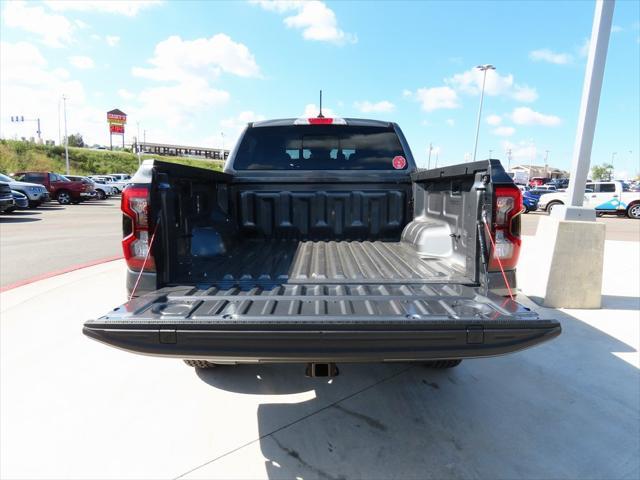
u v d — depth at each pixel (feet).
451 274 8.60
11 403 9.08
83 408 8.93
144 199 7.29
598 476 7.03
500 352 5.96
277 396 9.53
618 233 42.91
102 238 34.50
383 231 12.66
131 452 7.55
